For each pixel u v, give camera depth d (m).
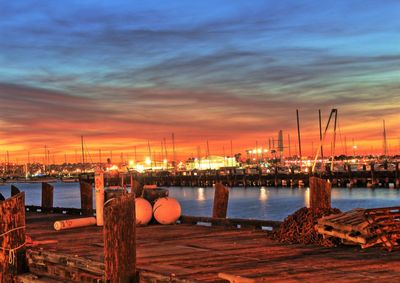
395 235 10.32
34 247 11.77
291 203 55.84
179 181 104.56
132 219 8.62
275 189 82.44
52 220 19.34
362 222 10.38
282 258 9.58
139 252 10.73
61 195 94.44
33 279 10.23
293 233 11.56
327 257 9.55
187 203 60.34
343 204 53.19
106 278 8.39
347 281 7.58
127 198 8.56
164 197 17.05
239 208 51.25
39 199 81.06
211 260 9.60
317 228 11.08
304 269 8.53
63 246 11.91
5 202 10.73
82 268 9.81
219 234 13.31
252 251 10.47
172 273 8.43
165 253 10.55
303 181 84.38
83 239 13.16
